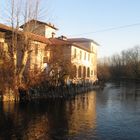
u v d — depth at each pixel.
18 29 37.50
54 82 45.03
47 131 21.27
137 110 33.25
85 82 66.94
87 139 19.34
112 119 27.06
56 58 46.75
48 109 31.59
